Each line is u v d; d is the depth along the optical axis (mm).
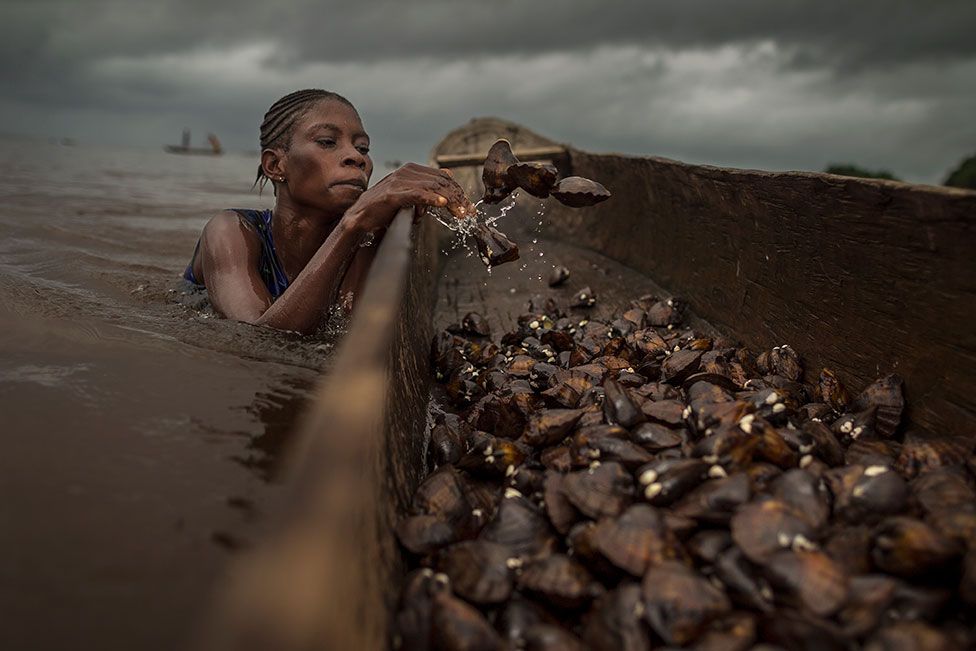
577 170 2697
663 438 751
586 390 961
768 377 1001
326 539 339
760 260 1229
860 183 881
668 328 1445
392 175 1058
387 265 684
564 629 533
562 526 638
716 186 1378
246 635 295
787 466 709
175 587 500
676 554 555
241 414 790
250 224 1309
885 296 872
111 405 789
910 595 495
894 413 809
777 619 477
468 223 1068
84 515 577
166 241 2146
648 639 493
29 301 1192
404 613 521
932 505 616
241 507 603
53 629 457
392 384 691
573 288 1906
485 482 778
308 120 1188
